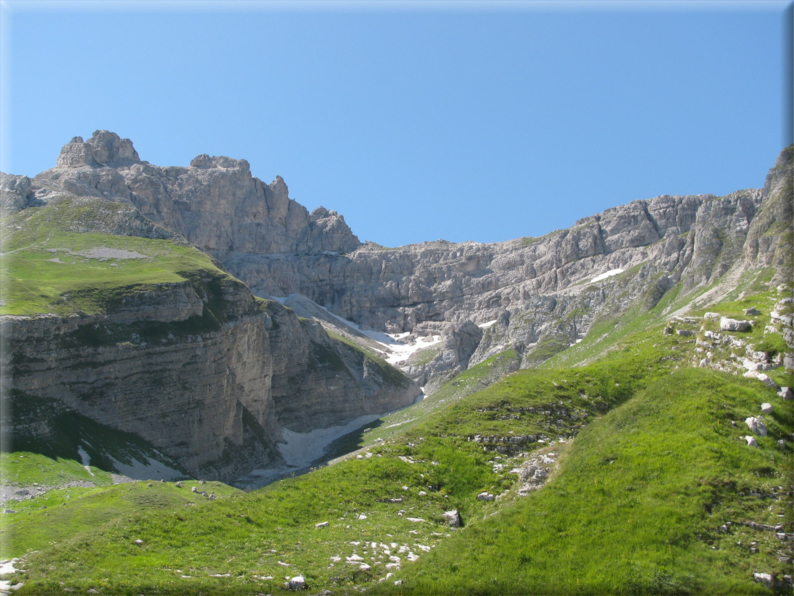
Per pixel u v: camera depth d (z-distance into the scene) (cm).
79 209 19388
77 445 10412
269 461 15238
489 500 5106
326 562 4106
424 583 3738
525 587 3641
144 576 3881
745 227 17988
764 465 4288
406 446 5909
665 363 7131
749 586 3416
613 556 3738
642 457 4541
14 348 10594
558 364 16662
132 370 12394
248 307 16975
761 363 5638
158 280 14200
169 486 8494
